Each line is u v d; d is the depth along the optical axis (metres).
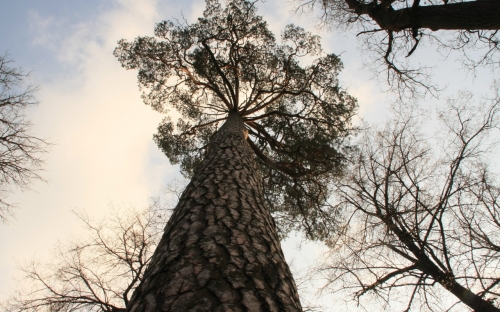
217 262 1.39
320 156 7.79
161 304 1.15
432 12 4.08
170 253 1.54
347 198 7.12
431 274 5.94
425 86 6.57
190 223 1.84
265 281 1.36
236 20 7.95
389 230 6.41
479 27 3.79
